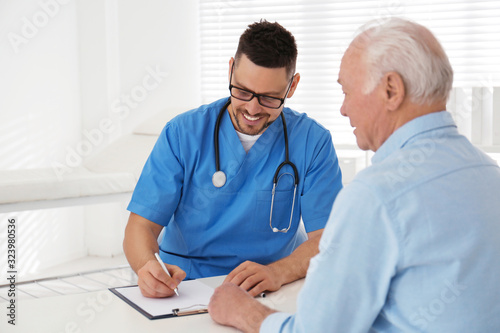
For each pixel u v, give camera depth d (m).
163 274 1.22
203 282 1.34
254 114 1.41
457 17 3.50
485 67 3.51
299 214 1.60
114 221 3.84
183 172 1.55
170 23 3.84
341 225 0.85
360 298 0.85
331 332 0.86
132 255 1.46
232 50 3.85
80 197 2.37
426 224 0.82
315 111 3.82
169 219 1.56
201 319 1.10
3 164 3.21
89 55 3.72
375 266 0.84
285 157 1.54
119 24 3.75
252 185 1.53
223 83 3.90
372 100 0.92
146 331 1.04
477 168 0.89
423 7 3.55
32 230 3.43
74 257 3.79
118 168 2.66
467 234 0.83
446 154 0.88
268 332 0.96
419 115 0.91
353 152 3.56
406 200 0.83
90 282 3.29
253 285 1.25
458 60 3.55
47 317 1.11
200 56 3.91
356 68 0.93
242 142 1.54
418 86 0.88
